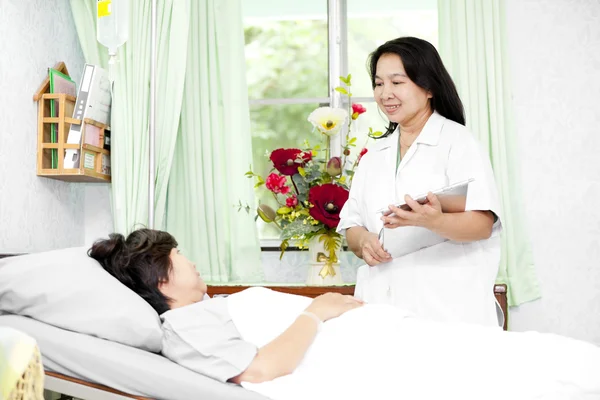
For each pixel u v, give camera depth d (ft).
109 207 10.62
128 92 10.12
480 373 4.38
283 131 10.84
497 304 6.69
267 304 5.23
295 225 8.34
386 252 6.62
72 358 4.57
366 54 10.77
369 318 4.94
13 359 2.92
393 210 6.01
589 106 9.91
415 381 4.44
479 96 9.76
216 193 10.08
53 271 4.98
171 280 5.19
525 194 9.89
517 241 9.65
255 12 10.97
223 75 10.23
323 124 8.48
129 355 4.55
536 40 10.05
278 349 4.59
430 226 6.03
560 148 9.90
